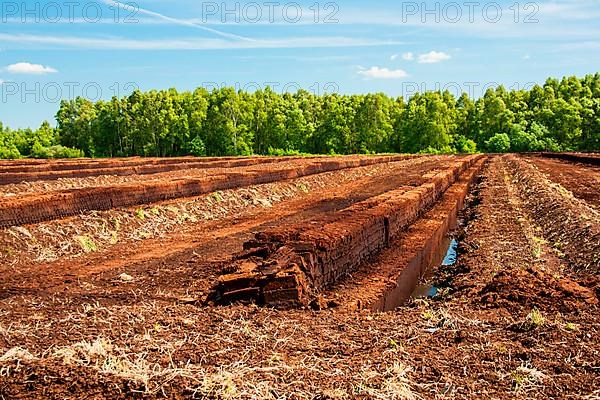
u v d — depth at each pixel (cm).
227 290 873
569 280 927
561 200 1886
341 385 512
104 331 655
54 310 830
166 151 9112
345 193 2833
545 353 605
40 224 1451
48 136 9444
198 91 9319
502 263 1252
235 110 8581
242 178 2616
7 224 1381
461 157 6900
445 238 1839
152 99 8712
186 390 479
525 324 695
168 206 1898
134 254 1362
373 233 1347
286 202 2478
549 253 1348
